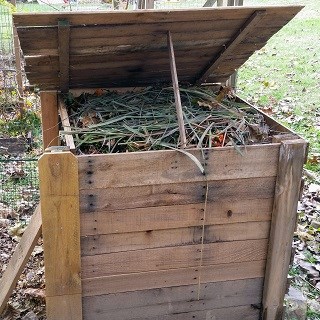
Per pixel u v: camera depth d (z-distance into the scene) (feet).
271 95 20.75
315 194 12.82
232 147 6.97
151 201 6.93
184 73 9.37
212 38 7.89
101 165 6.58
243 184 7.21
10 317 8.59
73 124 8.11
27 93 19.15
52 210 6.63
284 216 7.49
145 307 7.51
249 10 7.06
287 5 7.17
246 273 7.74
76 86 9.29
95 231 6.90
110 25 6.93
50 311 7.16
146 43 7.70
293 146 7.16
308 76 23.41
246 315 8.02
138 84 9.46
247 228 7.48
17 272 8.07
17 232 11.02
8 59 19.12
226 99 9.09
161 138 7.25
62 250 6.86
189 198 7.06
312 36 30.60
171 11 6.76
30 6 25.54
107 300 7.32
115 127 7.66
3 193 12.48
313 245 10.71
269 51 27.81
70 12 6.44
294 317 8.48
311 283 9.54
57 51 7.48
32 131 17.19
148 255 7.22
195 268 7.47
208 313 7.82
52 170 6.45
